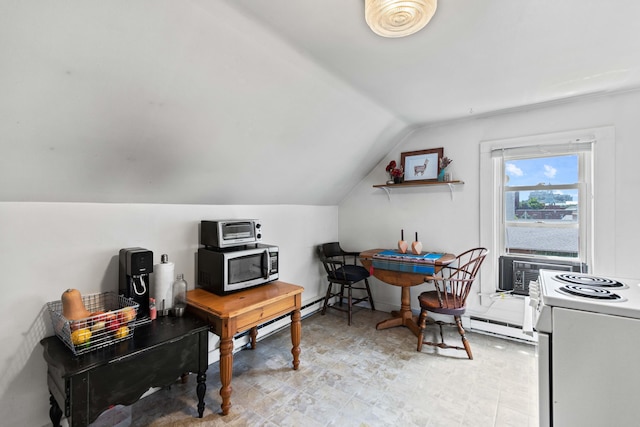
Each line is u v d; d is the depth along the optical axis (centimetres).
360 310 357
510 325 275
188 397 191
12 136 121
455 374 218
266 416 174
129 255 167
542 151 259
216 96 160
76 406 122
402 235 338
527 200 273
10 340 144
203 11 123
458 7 128
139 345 144
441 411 179
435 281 254
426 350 255
